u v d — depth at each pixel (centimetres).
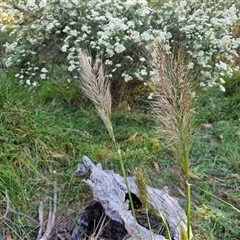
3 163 276
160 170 300
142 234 205
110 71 353
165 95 123
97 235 214
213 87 393
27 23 367
